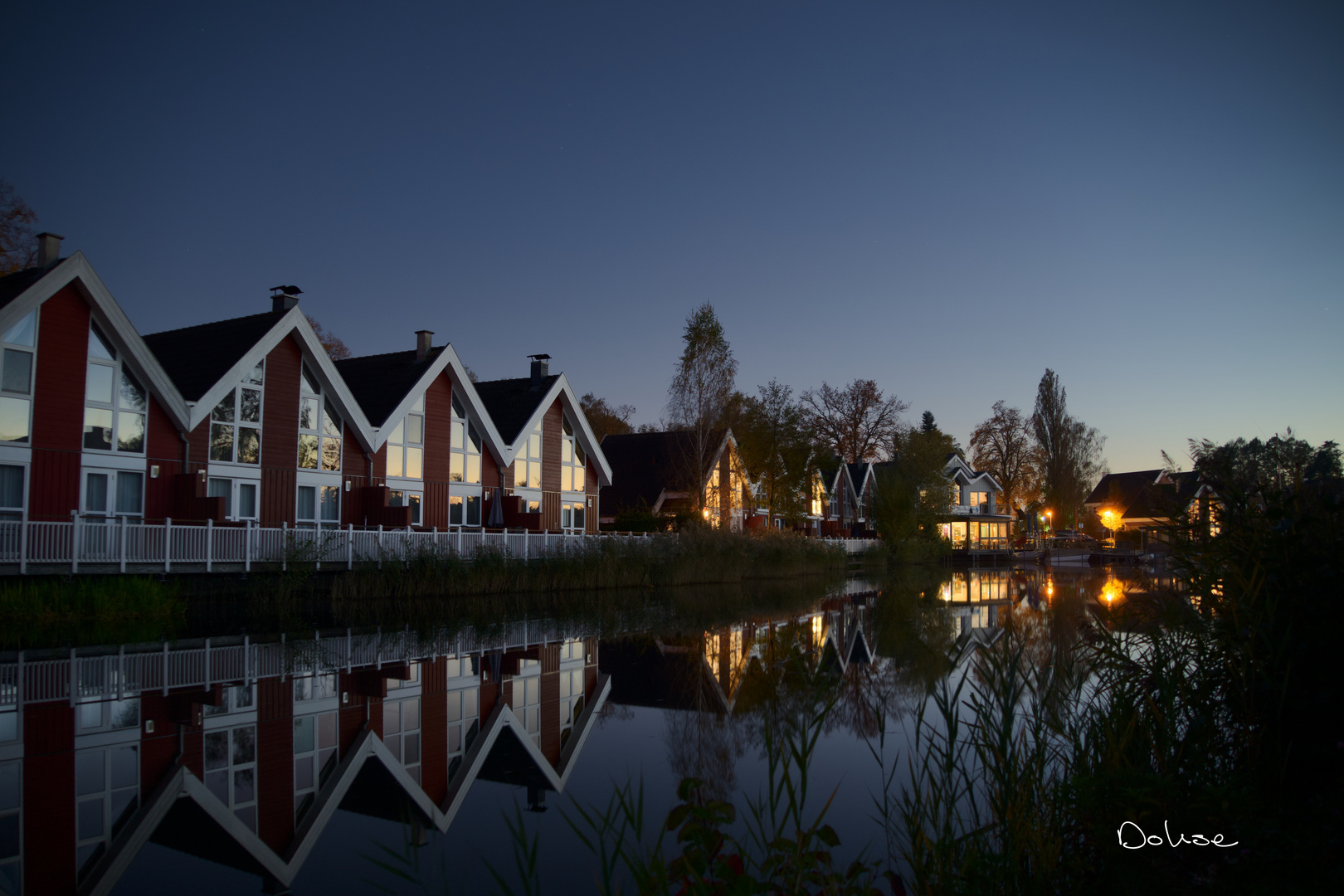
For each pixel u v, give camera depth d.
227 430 23.98
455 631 17.61
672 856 5.61
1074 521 68.75
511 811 6.61
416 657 13.87
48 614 16.84
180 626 17.80
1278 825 4.93
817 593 29.23
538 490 35.31
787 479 52.66
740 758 8.05
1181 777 5.73
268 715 9.48
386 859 5.62
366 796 6.91
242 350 23.98
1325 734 6.02
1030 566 53.62
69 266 20.12
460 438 31.72
